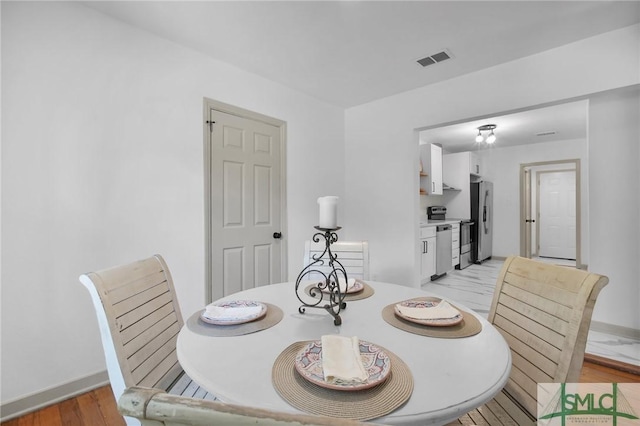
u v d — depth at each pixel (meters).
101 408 1.64
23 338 1.59
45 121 1.66
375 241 3.43
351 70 2.65
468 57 2.40
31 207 1.62
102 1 1.75
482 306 3.29
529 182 6.03
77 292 1.76
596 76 2.08
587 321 0.84
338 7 1.81
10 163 1.56
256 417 0.35
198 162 2.32
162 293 1.26
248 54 2.37
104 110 1.87
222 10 1.83
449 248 4.75
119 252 1.92
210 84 2.40
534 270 1.11
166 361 1.16
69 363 1.73
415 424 0.59
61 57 1.71
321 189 3.38
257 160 2.75
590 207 2.67
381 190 3.37
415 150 3.18
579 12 1.85
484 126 4.27
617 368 2.04
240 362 0.81
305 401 0.64
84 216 1.79
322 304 1.27
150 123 2.07
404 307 1.17
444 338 0.95
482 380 0.72
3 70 1.53
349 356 0.77
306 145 3.21
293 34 2.09
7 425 1.50
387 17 1.91
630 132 2.49
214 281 2.42
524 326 1.06
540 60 2.32
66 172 1.73
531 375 0.97
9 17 1.55
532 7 1.81
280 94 2.94
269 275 2.84
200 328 1.04
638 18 1.90
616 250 2.55
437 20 1.94
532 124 4.21
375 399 0.64
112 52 1.90
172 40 2.17
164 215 2.13
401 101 3.17
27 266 1.61
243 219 2.64
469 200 5.59
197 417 0.35
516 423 0.91
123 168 1.94
